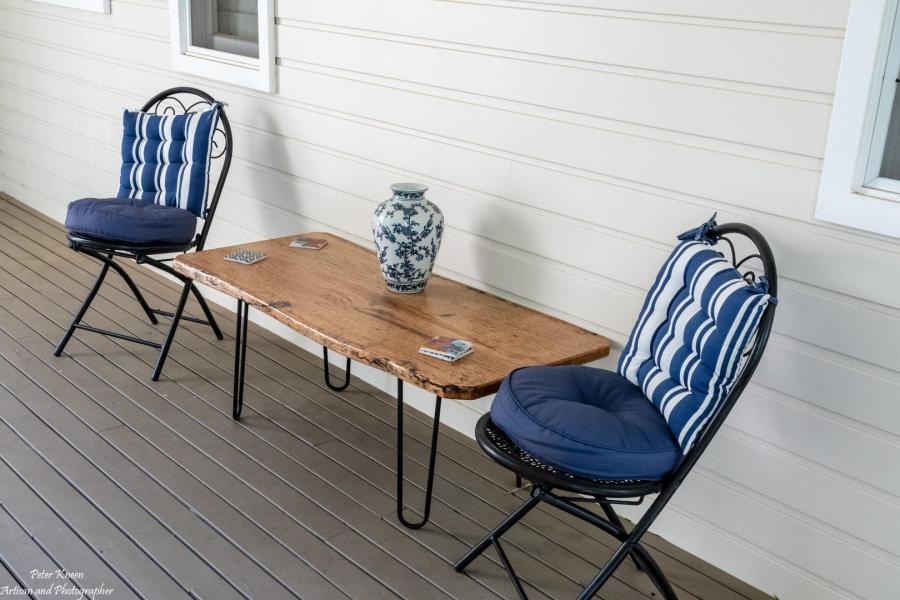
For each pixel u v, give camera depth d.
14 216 5.74
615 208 2.69
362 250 3.44
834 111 2.16
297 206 3.85
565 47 2.70
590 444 2.09
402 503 2.84
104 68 4.82
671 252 2.44
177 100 3.96
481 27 2.92
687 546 2.71
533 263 2.96
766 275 2.09
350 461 3.10
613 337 2.79
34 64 5.48
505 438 2.26
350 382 3.70
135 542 2.60
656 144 2.55
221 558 2.55
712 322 2.12
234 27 4.00
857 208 2.16
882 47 2.08
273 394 3.55
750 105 2.34
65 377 3.58
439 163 3.19
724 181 2.43
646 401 2.31
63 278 4.67
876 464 2.27
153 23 4.36
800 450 2.41
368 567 2.55
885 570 2.31
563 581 2.54
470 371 2.44
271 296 2.90
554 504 2.32
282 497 2.86
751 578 2.57
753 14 2.29
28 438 3.11
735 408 2.52
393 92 3.28
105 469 2.96
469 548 2.66
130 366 3.71
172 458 3.05
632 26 2.53
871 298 2.21
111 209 3.51
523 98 2.86
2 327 4.01
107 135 4.96
